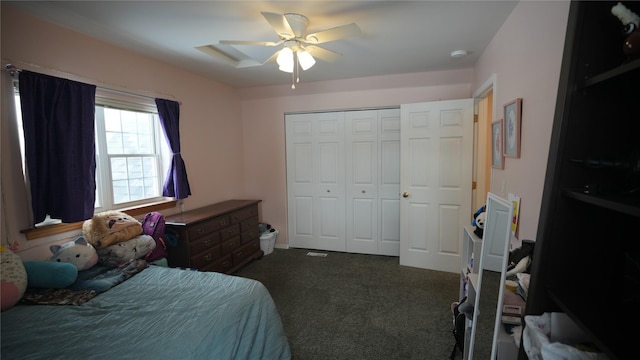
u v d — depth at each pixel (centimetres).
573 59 78
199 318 139
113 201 246
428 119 321
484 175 314
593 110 79
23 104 178
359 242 391
